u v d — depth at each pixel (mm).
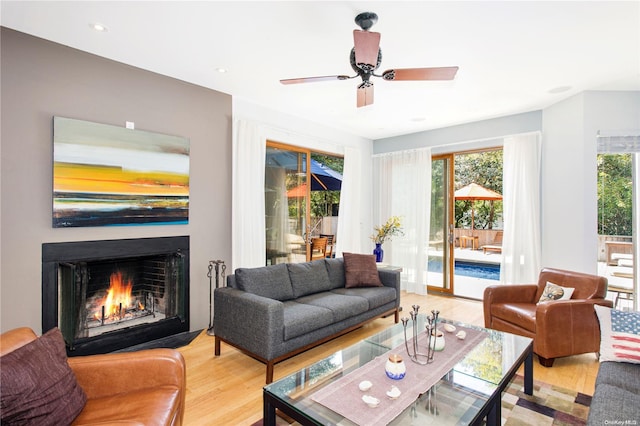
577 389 2488
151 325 3307
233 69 3215
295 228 4949
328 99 4039
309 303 3236
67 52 2773
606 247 3885
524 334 3061
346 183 5453
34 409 1297
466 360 2109
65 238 2762
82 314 2881
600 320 2250
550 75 3309
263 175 4227
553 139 4156
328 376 1934
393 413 1546
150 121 3248
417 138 5590
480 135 4891
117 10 2262
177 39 2652
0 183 2482
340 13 2279
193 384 2539
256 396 2385
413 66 3100
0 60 2480
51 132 2691
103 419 1441
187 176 3484
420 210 5383
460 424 1540
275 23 2412
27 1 2158
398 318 4066
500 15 2293
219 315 2973
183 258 3494
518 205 4445
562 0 2129
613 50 2787
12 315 2537
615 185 3852
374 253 5047
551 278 3484
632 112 3680
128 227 3107
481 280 6398
